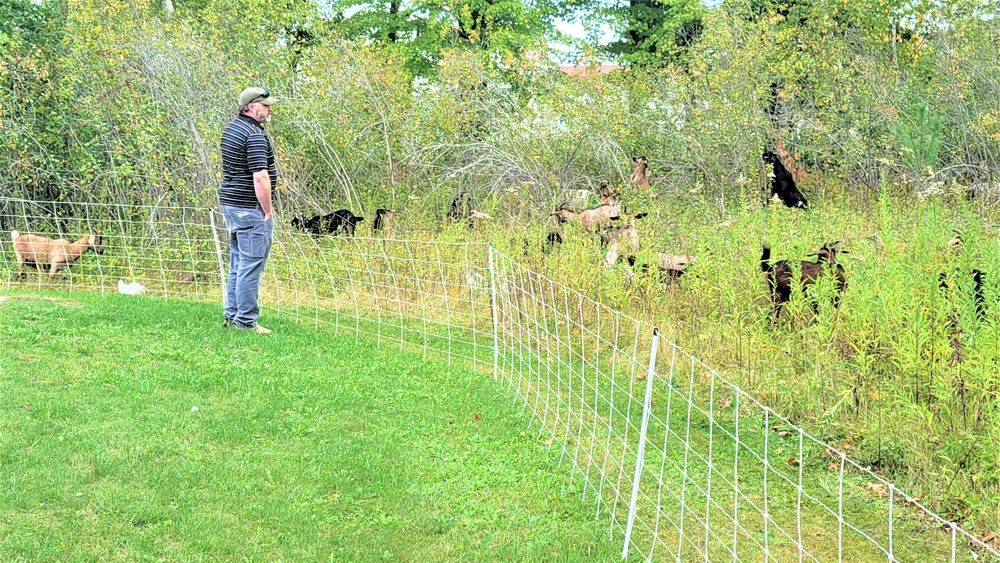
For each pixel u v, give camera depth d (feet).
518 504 15.65
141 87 41.88
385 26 82.38
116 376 20.66
